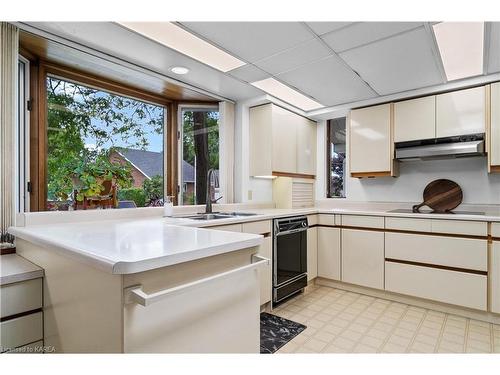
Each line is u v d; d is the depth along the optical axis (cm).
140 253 89
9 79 167
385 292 282
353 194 369
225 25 183
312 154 390
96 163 247
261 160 328
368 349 187
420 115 291
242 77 266
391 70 250
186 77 263
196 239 115
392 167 308
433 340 200
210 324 102
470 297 234
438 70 248
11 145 165
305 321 230
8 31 168
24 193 199
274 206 372
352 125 338
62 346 106
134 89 272
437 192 307
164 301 88
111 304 82
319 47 212
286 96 318
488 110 255
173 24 181
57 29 182
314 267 317
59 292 108
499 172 262
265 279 247
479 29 187
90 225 170
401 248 269
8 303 112
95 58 214
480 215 239
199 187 320
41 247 121
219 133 326
